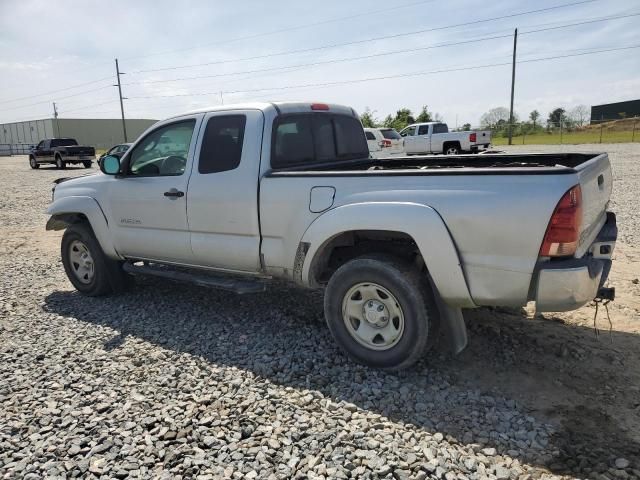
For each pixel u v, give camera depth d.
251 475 2.72
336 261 4.28
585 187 3.26
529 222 3.14
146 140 5.16
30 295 6.05
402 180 3.58
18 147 66.56
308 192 3.96
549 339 4.28
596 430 3.05
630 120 45.78
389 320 3.74
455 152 23.83
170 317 5.11
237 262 4.52
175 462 2.85
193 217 4.70
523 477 2.66
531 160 4.93
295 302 5.40
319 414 3.28
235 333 4.63
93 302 5.70
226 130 4.50
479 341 4.28
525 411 3.28
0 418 3.34
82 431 3.17
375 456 2.84
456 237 3.37
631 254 6.79
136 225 5.22
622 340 4.23
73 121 76.50
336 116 5.28
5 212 12.98
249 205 4.30
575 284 3.12
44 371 4.01
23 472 2.81
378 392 3.53
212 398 3.51
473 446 2.90
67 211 5.74
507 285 3.29
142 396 3.56
